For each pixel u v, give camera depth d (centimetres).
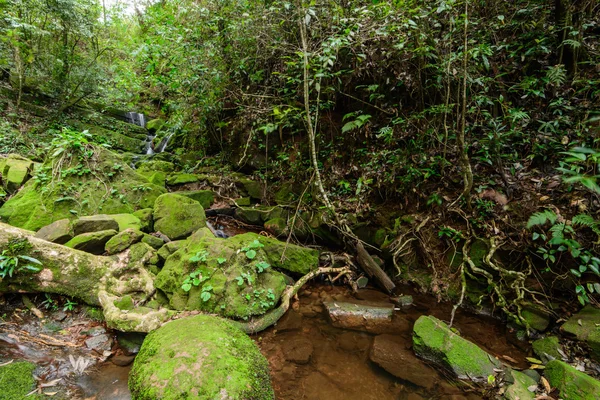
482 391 234
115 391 225
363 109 514
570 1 358
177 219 429
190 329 253
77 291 300
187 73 582
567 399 217
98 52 852
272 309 328
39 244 296
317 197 498
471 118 409
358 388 244
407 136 449
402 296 383
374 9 358
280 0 442
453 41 380
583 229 295
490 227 354
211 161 730
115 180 483
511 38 411
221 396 199
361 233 461
